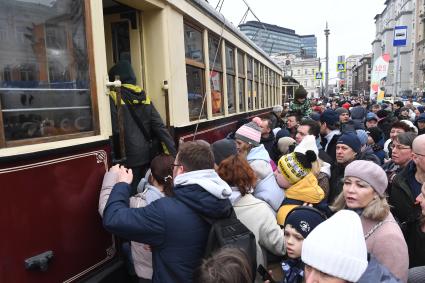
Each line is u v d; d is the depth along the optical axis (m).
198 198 2.10
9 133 2.12
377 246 2.06
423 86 53.34
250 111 8.21
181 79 4.03
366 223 2.17
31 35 2.26
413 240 2.53
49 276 2.27
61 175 2.34
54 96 2.38
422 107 11.33
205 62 4.90
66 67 2.47
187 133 4.16
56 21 2.41
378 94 17.64
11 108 2.13
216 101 5.52
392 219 2.16
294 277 2.12
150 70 3.68
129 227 2.09
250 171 2.63
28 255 2.14
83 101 2.59
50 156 2.27
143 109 3.21
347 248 1.41
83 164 2.50
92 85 2.64
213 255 1.75
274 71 12.94
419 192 2.94
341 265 1.39
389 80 66.19
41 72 2.31
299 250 2.12
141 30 3.65
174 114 3.80
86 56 2.62
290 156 2.95
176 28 3.91
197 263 2.12
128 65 3.20
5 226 2.03
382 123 7.91
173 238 2.09
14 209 2.07
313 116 6.74
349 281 1.40
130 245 2.85
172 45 3.78
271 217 2.56
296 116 6.71
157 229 2.08
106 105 2.74
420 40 55.53
